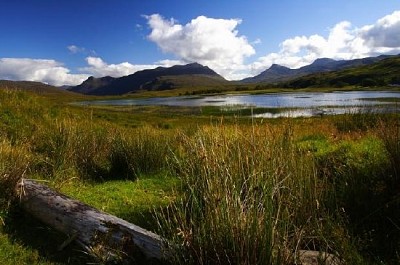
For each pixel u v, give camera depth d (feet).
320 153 28.53
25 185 19.98
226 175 14.84
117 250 14.78
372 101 184.65
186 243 13.38
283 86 577.02
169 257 13.75
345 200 18.12
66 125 33.76
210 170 15.46
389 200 17.72
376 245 14.96
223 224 13.00
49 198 18.57
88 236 16.20
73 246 16.61
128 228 15.43
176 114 178.19
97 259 14.96
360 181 19.67
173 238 13.57
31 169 27.48
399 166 18.97
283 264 12.45
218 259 12.50
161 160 31.32
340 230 14.30
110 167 31.83
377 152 25.05
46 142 32.48
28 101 49.57
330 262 13.02
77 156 30.50
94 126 43.39
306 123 60.39
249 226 12.66
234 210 13.08
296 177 17.13
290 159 17.93
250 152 16.62
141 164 30.91
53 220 17.78
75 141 31.53
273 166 16.28
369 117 44.88
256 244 12.50
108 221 16.07
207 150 17.35
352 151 27.32
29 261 15.53
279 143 19.34
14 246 16.53
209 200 14.25
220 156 16.37
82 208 17.48
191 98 391.04
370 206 17.52
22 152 26.04
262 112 164.55
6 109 41.93
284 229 12.82
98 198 24.63
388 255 14.46
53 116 48.19
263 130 20.93
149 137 33.45
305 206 15.98
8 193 19.48
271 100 264.52
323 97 262.67
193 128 40.09
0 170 19.99
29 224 18.66
